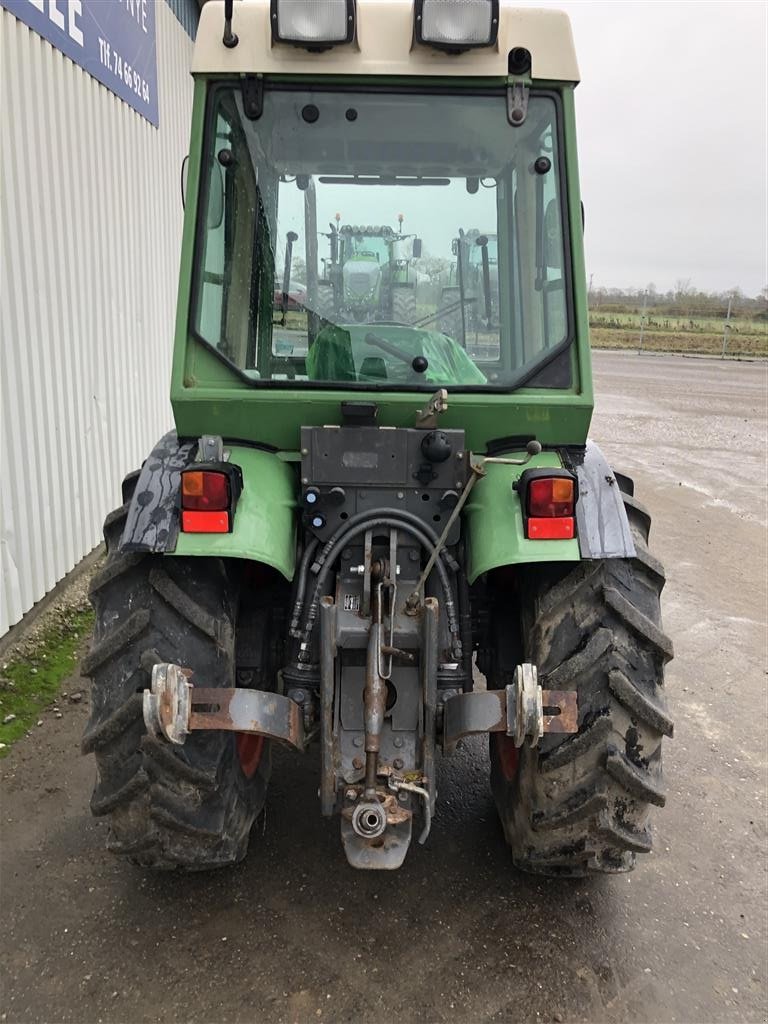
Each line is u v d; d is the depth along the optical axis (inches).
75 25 188.7
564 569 90.3
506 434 94.9
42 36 171.8
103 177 210.5
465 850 110.5
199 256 93.5
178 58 287.7
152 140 254.1
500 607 102.3
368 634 87.1
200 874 104.0
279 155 99.0
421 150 99.2
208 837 87.6
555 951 94.0
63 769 125.6
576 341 94.9
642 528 100.7
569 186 95.3
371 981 88.6
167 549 83.0
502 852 110.3
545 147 96.7
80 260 195.9
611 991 89.0
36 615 174.7
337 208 102.1
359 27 91.9
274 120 96.0
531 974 90.7
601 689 85.4
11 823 112.7
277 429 93.8
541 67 93.0
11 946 91.7
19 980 87.2
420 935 95.3
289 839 111.3
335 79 93.0
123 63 223.5
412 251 103.9
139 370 243.0
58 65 180.9
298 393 92.4
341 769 86.0
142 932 94.1
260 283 100.0
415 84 93.7
